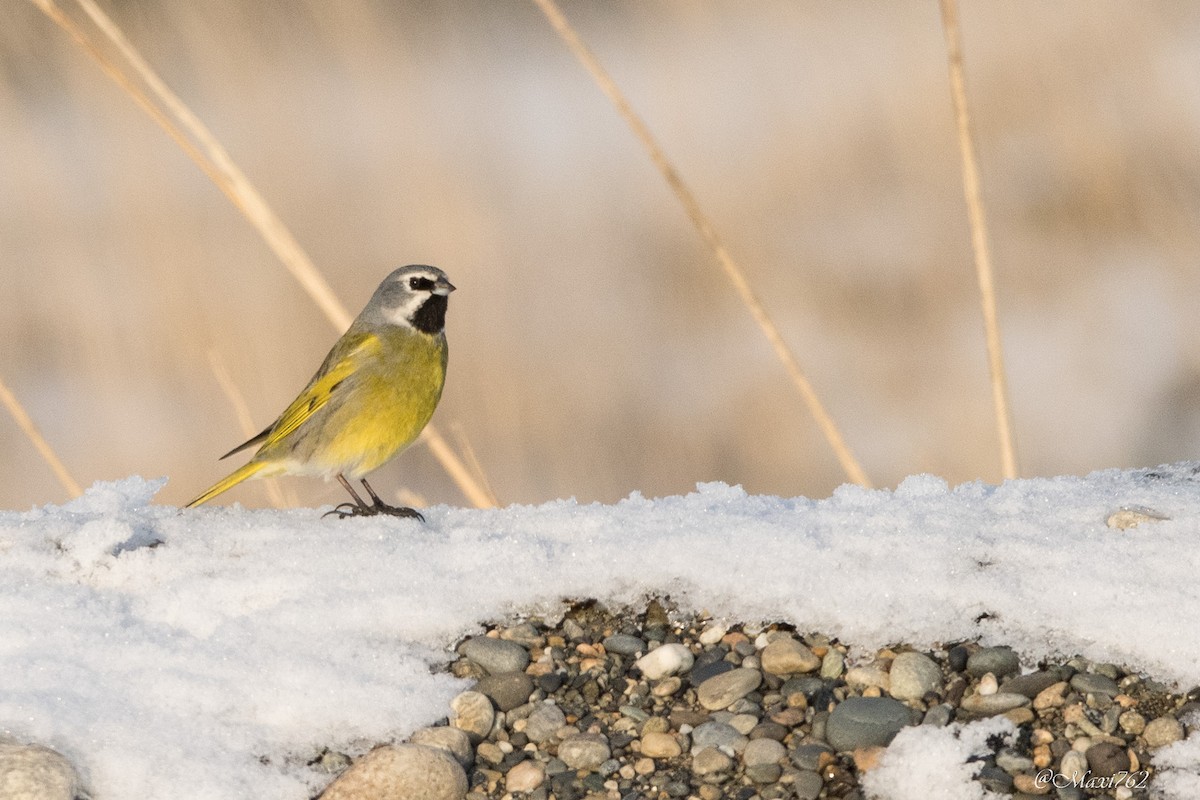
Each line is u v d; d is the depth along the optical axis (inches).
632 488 535.5
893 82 731.4
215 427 532.4
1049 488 277.3
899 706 218.2
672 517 266.5
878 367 599.5
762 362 601.0
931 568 241.0
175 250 610.5
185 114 311.1
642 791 210.7
